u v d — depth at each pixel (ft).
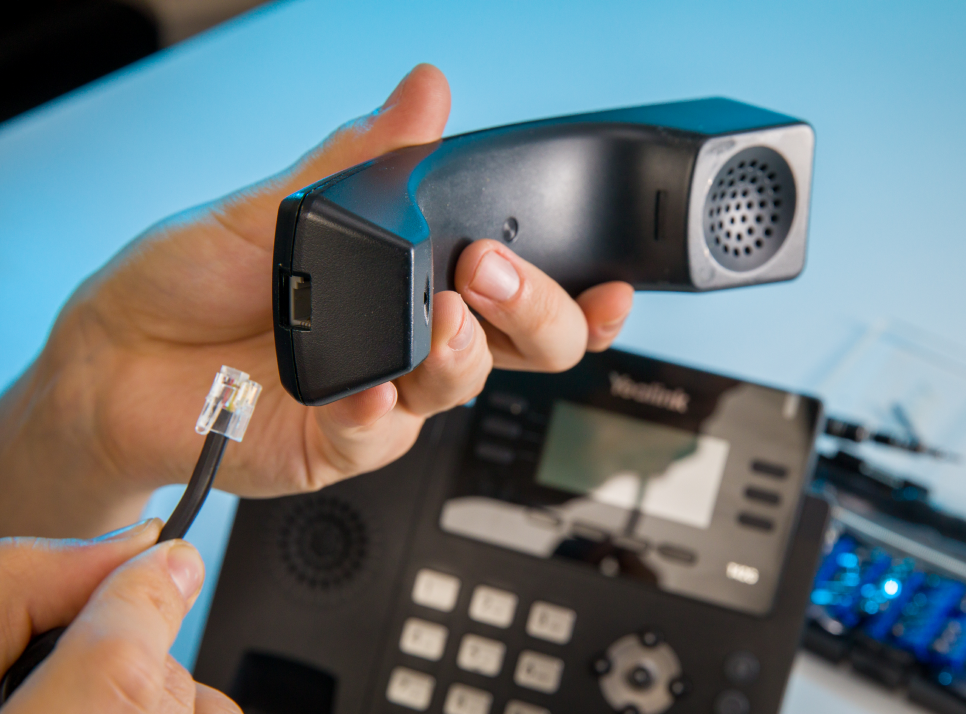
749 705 1.89
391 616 1.91
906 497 2.67
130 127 3.47
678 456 1.96
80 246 3.52
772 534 1.93
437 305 1.14
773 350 3.19
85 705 0.81
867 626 2.50
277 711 1.94
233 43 3.40
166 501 2.64
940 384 3.03
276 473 1.62
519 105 3.32
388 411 1.18
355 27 3.36
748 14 3.16
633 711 1.88
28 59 2.47
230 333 1.73
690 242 1.34
